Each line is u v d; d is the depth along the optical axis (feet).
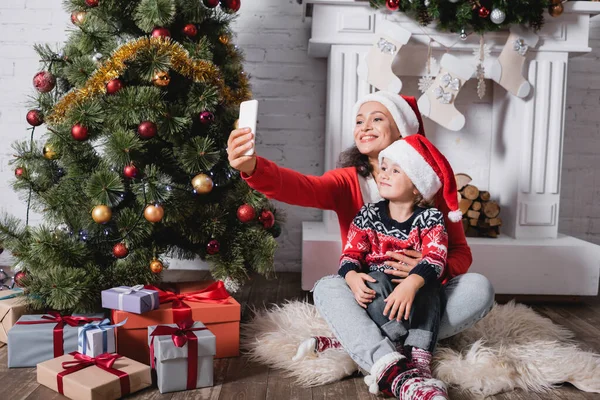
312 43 7.47
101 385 4.00
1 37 8.34
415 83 8.08
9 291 5.88
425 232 4.80
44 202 5.69
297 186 5.07
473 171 8.50
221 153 5.91
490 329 5.47
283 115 8.73
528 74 7.56
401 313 4.36
